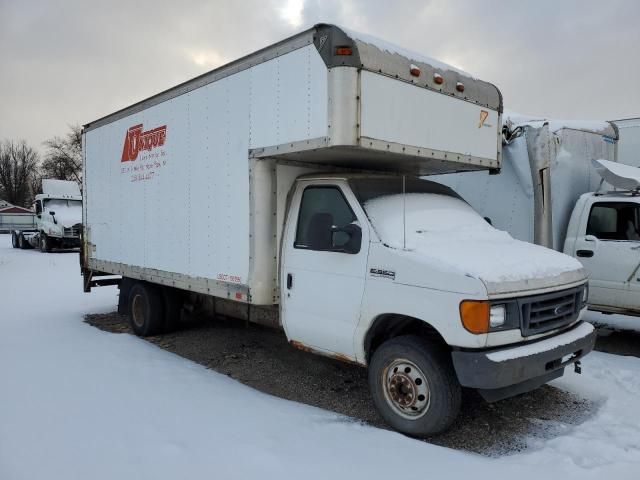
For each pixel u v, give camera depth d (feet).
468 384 11.77
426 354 12.59
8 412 14.01
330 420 13.91
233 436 12.58
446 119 16.26
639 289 20.88
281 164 16.56
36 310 31.30
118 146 25.09
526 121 25.61
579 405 15.30
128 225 24.23
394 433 13.01
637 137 30.42
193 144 19.27
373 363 13.74
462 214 16.44
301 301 15.49
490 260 12.94
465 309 11.71
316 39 13.98
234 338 23.56
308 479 10.68
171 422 13.39
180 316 24.32
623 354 21.26
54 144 191.31
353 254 14.08
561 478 10.78
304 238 15.78
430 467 11.21
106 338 23.03
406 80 14.84
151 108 22.09
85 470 10.97
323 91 13.83
